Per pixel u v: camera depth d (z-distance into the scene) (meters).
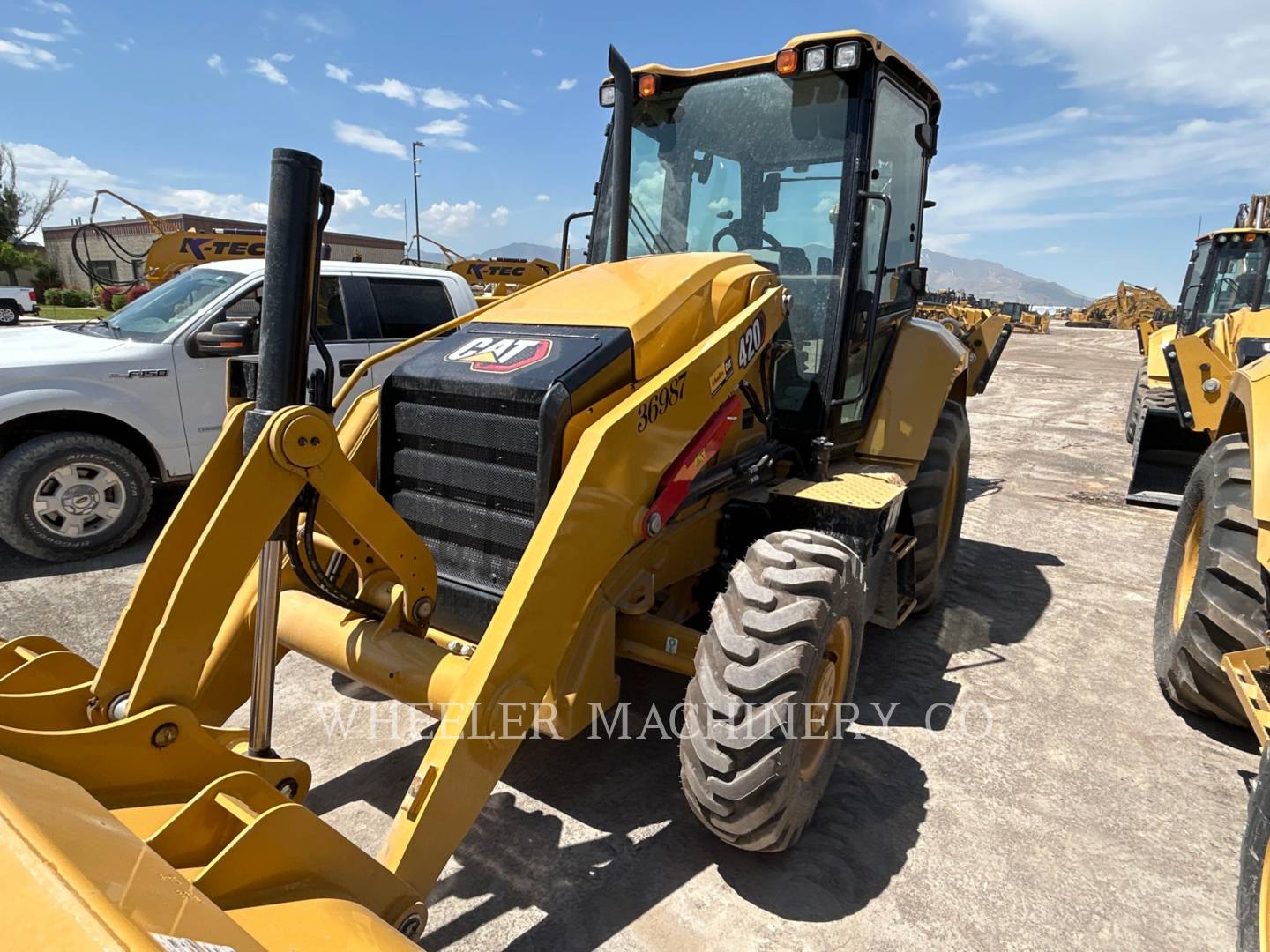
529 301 2.87
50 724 1.81
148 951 0.98
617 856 2.60
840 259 3.42
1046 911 2.41
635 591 2.54
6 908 1.04
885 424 3.93
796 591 2.36
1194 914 2.42
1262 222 10.66
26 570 4.91
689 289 2.73
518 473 2.44
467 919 2.32
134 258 11.99
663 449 2.46
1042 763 3.18
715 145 3.71
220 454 1.94
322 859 1.63
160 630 1.71
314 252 1.87
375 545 2.16
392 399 2.74
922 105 4.11
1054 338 36.91
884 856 2.63
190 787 1.78
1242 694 2.58
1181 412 5.34
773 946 2.25
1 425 4.93
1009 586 5.15
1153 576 5.38
